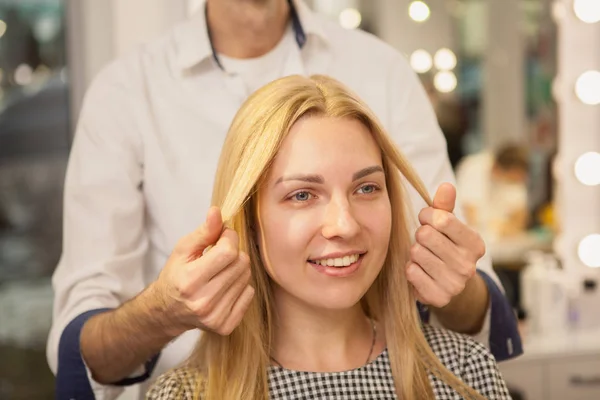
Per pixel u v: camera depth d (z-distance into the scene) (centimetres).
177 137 114
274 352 92
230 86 116
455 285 87
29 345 241
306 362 91
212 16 116
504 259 222
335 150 84
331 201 83
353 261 84
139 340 91
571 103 193
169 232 115
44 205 235
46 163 233
